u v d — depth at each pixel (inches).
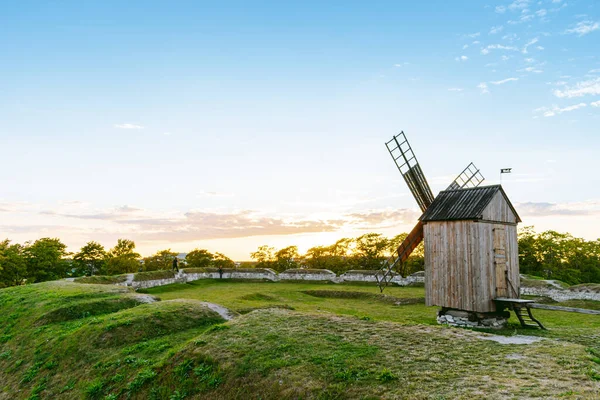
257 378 454.0
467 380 383.9
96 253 2650.1
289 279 1868.8
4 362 724.7
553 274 2167.8
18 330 839.7
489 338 544.7
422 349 491.8
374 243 2321.6
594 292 1218.0
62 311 856.9
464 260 826.8
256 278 1903.3
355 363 450.9
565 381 366.3
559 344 513.0
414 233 1069.1
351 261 2401.6
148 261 2920.8
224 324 649.0
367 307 1183.6
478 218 806.5
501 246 866.8
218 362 506.3
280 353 502.6
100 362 610.5
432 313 1055.6
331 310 1093.8
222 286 1674.5
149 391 506.0
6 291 1231.5
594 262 2255.2
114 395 519.8
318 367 451.5
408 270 2198.6
